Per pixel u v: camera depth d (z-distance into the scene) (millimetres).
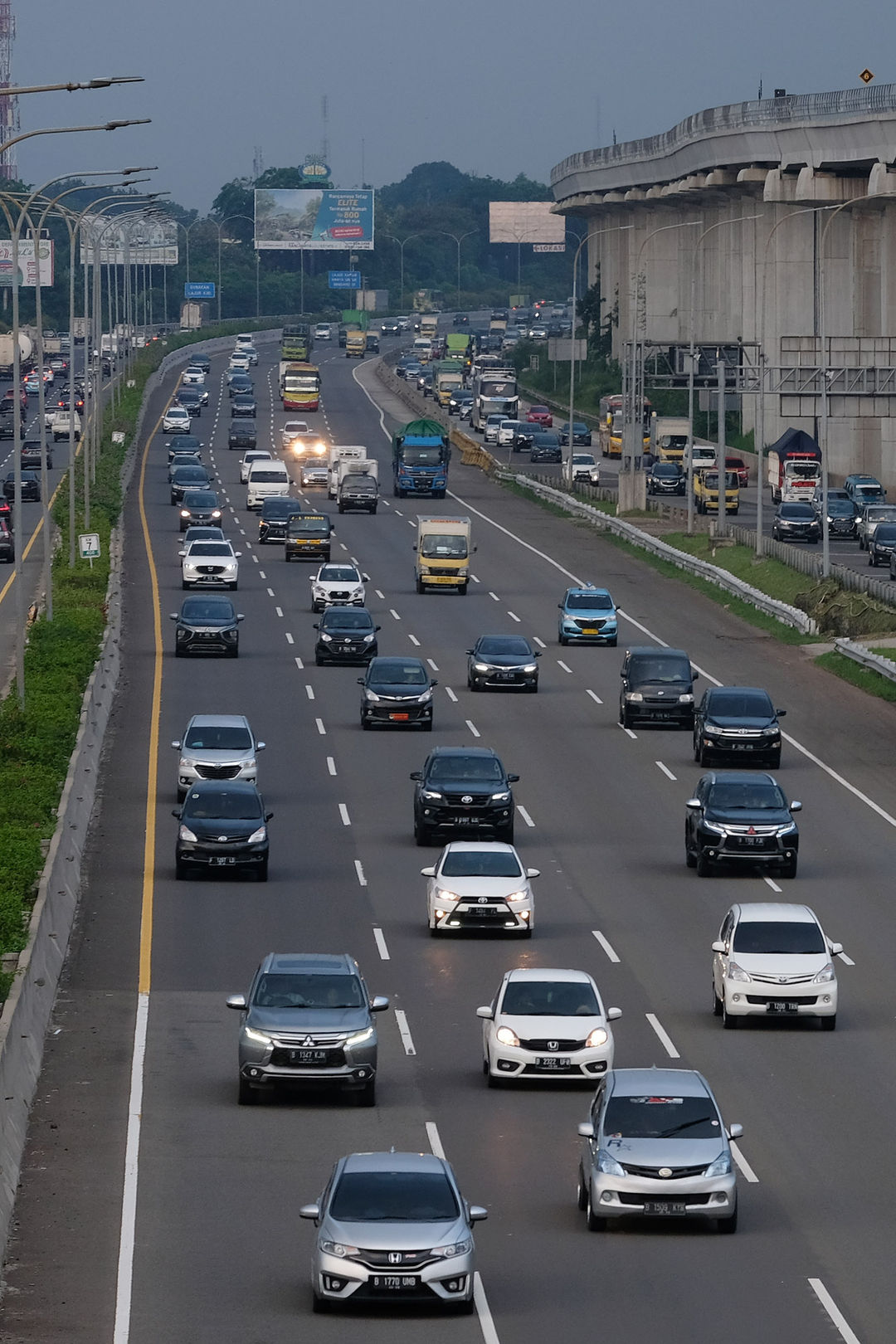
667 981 112125
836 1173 80125
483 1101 90312
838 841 147750
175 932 121375
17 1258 69812
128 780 162625
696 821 138125
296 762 170375
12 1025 88750
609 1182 71938
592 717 191875
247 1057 88375
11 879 113250
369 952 117500
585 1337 62219
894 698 199250
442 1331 62719
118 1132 84938
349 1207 64938
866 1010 107250
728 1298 65812
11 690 175000
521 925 120188
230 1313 64312
